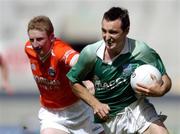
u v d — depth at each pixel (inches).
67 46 729.6
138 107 676.1
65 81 736.3
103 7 3142.2
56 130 756.6
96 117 698.2
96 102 663.1
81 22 3088.1
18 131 1086.4
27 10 3186.5
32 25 706.2
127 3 3144.7
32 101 1630.2
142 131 671.8
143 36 3107.8
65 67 722.8
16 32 3134.8
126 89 667.4
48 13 3171.8
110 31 630.5
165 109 1560.0
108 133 695.7
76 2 3179.1
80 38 3056.1
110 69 659.4
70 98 758.5
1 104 1610.5
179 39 3080.7
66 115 764.6
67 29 3080.7
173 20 3110.2
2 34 3115.2
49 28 709.3
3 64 1333.7
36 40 704.4
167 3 3125.0
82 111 772.0
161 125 666.2
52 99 757.3
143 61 660.1
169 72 2935.5
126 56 656.4
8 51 2755.9
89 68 670.5
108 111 651.5
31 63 743.1
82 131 779.4
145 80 640.4
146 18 3127.5
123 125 682.2
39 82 750.5
